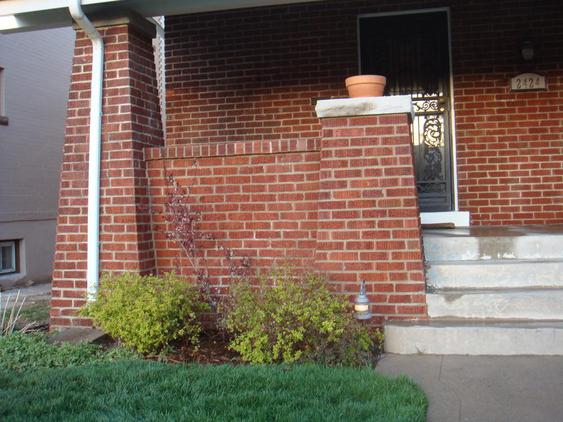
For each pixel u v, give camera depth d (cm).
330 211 466
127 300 446
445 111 702
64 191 520
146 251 511
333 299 428
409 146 456
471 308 451
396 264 455
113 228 506
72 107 524
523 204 669
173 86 745
